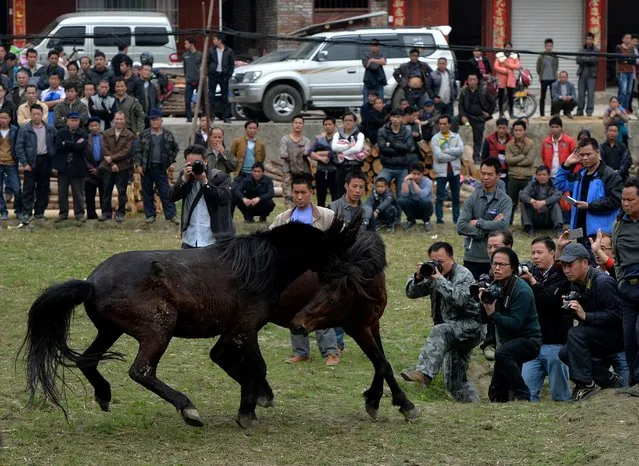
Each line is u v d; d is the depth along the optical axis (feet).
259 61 92.73
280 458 27.94
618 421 29.96
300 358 40.83
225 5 119.34
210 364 39.40
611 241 37.50
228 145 82.69
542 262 37.47
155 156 64.95
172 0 111.65
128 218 67.41
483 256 45.42
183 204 40.29
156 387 28.60
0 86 69.97
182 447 28.84
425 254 59.57
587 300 35.04
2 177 65.57
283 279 30.42
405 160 66.54
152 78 80.18
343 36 87.10
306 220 34.88
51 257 57.31
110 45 92.38
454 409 33.32
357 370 39.88
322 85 86.43
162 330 28.68
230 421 31.68
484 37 117.29
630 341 33.42
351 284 29.73
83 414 32.07
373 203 65.26
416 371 35.83
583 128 87.25
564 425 30.76
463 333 36.14
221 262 29.89
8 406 32.55
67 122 65.82
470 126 83.56
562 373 36.73
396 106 82.84
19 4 109.40
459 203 67.72
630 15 130.72
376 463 27.66
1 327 43.68
